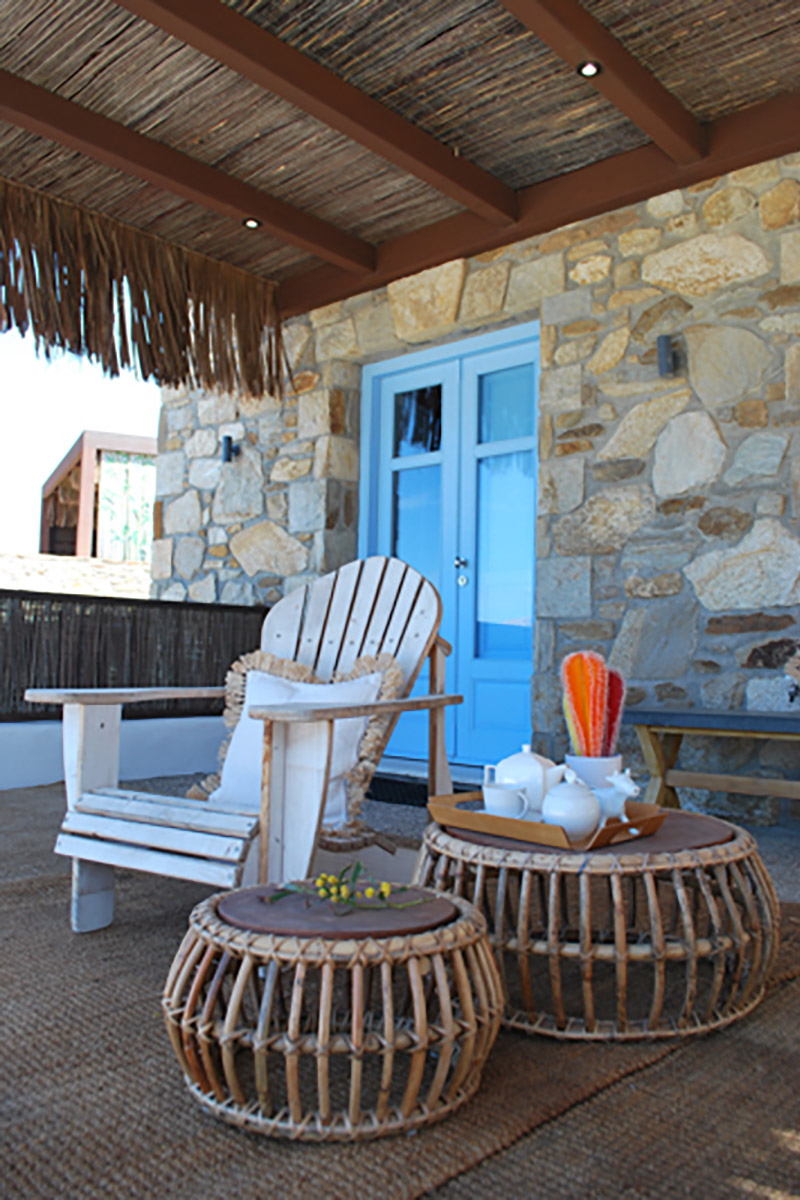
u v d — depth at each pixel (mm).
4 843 2947
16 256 3988
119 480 10945
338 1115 1158
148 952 1895
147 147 3723
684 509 3730
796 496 3451
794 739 3279
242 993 1165
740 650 3555
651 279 3865
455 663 4816
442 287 4562
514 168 3949
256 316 5031
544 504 4137
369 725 2303
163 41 3107
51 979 1729
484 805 1676
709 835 1581
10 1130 1178
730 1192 1054
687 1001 1442
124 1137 1164
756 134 3473
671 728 3256
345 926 1200
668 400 3801
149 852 1850
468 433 4824
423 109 3504
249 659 2588
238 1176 1076
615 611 3891
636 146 3773
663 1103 1261
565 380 4102
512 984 1706
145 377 4457
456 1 2889
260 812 1759
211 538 5770
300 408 5285
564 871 1414
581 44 2932
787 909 2234
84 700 2023
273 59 3076
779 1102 1265
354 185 4113
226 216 4234
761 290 3578
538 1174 1086
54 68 3279
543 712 4070
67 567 9953
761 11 2930
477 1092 1283
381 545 5207
